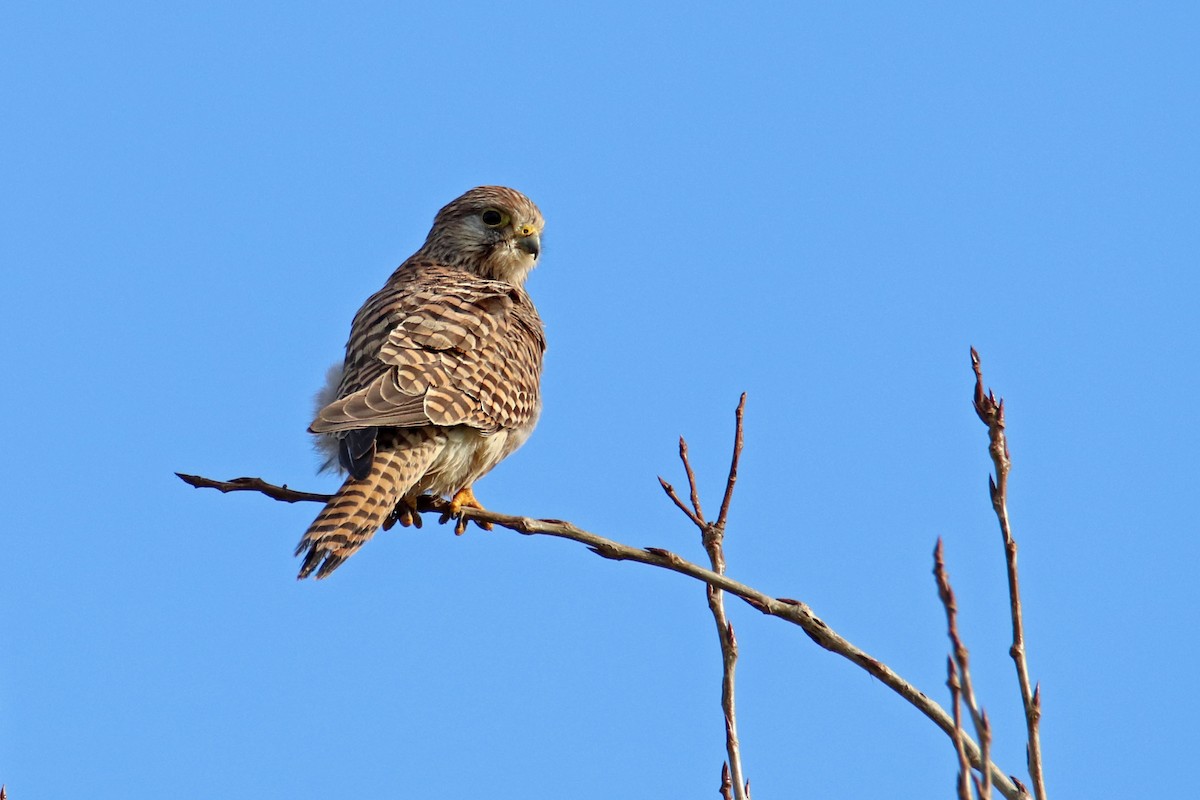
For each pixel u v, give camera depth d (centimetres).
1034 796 712
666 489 930
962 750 606
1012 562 746
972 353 770
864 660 837
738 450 924
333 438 1211
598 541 907
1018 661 736
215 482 1040
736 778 804
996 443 760
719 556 906
